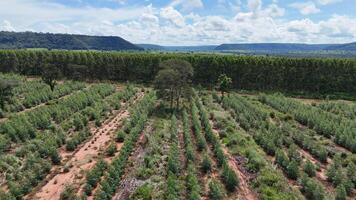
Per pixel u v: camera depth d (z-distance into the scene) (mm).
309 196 38531
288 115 72750
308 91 113438
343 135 56406
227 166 42406
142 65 122125
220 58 117250
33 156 46281
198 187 38469
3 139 50625
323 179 43625
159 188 39062
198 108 79938
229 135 58750
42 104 80188
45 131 58031
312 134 61875
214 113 73938
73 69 121875
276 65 114188
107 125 66375
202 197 38125
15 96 81250
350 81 111875
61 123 63844
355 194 39906
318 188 37719
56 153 47781
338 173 41812
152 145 51469
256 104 86688
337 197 37531
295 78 114188
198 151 52094
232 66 116375
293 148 50750
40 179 42656
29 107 76750
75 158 49531
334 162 46719
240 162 47844
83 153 51562
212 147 54125
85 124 65000
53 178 43250
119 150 52625
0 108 70125
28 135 55094
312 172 44438
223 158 46094
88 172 43219
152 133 59094
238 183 40938
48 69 100312
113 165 43188
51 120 65438
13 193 37219
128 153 49781
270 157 50594
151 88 109375
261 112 72812
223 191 39250
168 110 78062
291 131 60812
